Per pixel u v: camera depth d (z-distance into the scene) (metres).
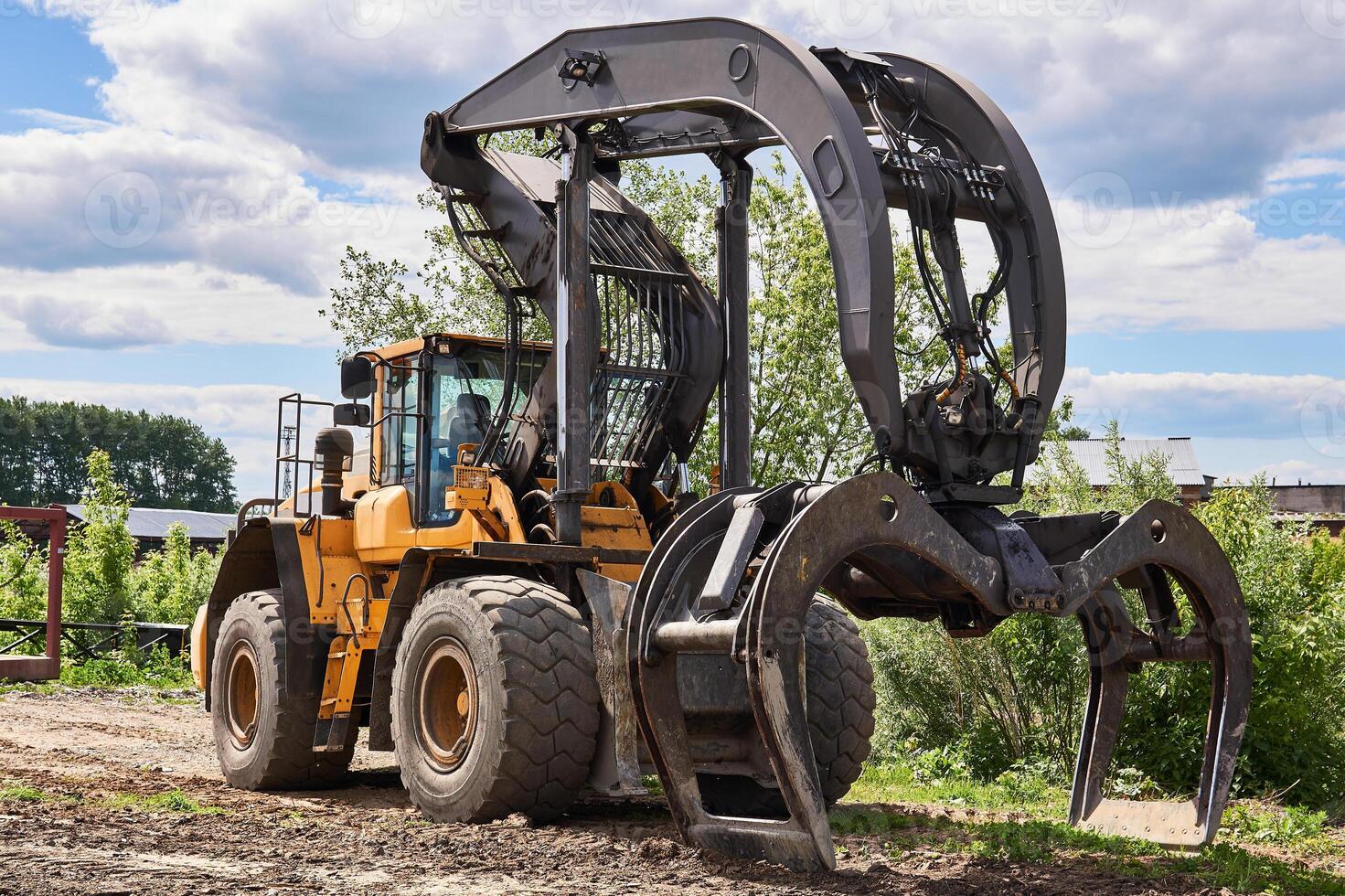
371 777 8.40
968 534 5.09
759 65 5.73
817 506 4.53
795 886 4.48
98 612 20.19
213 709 8.15
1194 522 5.33
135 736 10.80
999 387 5.71
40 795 6.41
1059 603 4.88
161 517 52.38
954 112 5.95
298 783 7.55
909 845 5.50
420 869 4.77
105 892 4.10
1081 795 5.94
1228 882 4.66
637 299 7.05
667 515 7.08
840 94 5.35
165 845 5.12
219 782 7.98
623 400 7.05
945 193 5.52
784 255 17.84
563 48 6.65
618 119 7.17
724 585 4.75
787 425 16.75
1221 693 5.44
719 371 7.08
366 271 20.25
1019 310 5.69
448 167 7.38
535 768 5.73
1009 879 4.70
